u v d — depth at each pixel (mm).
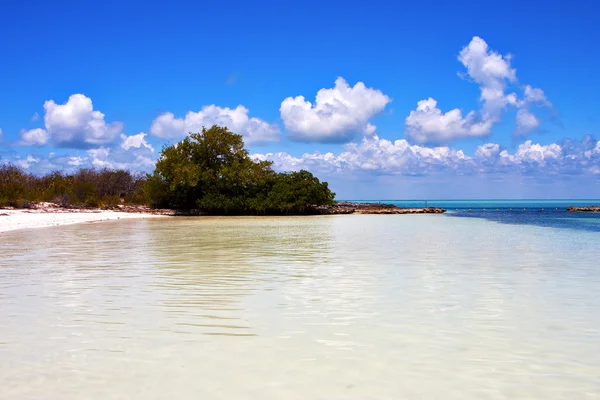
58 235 20641
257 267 11078
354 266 11266
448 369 4527
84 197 49812
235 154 54188
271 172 55781
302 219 42656
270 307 7031
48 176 57375
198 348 5125
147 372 4441
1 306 7047
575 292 8156
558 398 3906
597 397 3924
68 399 3867
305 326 6000
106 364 4633
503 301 7457
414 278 9562
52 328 5863
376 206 71062
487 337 5539
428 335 5613
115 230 24484
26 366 4578
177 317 6430
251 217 47656
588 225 30969
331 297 7734
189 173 49500
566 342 5352
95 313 6629
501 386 4141
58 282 9016
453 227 28891
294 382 4219
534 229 26688
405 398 3896
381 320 6297
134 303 7270
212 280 9281
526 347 5180
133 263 11711
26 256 13086
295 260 12359
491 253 14109
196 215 51531
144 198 56750
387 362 4707
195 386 4125
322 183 55562
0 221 28406
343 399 3881
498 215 53938
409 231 24969
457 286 8695
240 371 4469
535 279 9461
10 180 43500
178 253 13953
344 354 4941
